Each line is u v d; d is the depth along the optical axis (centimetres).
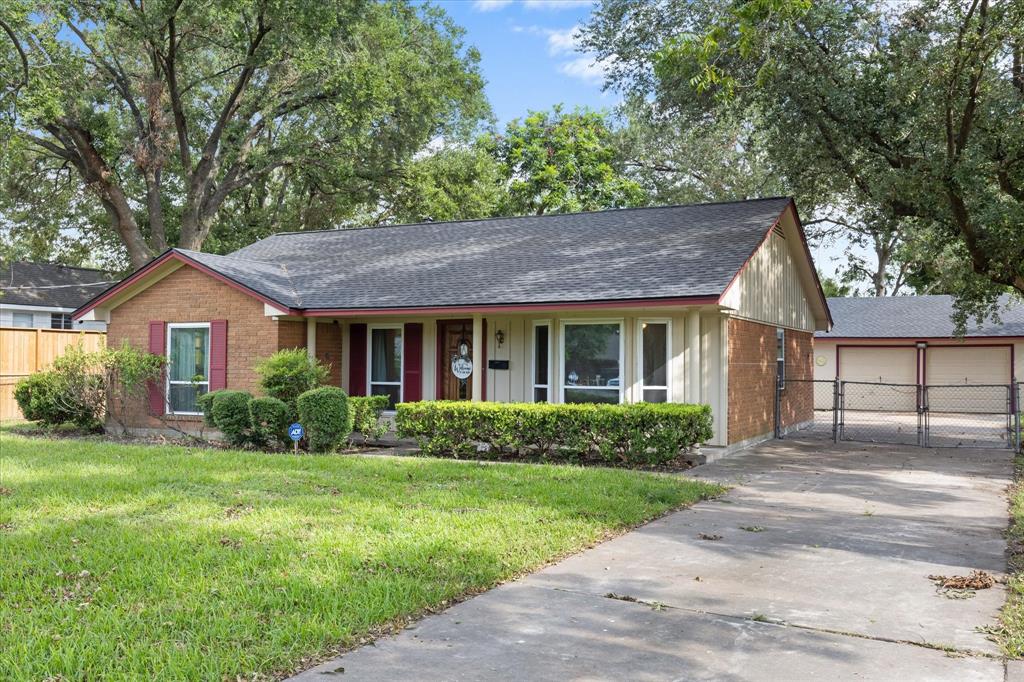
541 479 1077
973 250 1603
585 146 3812
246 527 758
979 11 1439
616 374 1492
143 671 428
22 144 2595
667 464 1305
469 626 513
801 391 2183
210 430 1677
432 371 1706
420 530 748
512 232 1912
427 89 2991
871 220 2011
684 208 1830
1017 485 1138
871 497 1027
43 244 3266
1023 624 520
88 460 1230
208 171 2989
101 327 3553
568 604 561
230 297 1680
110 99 2923
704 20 1738
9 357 2109
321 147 3109
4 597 551
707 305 1313
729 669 447
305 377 1516
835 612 549
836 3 1672
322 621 504
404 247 1970
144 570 609
